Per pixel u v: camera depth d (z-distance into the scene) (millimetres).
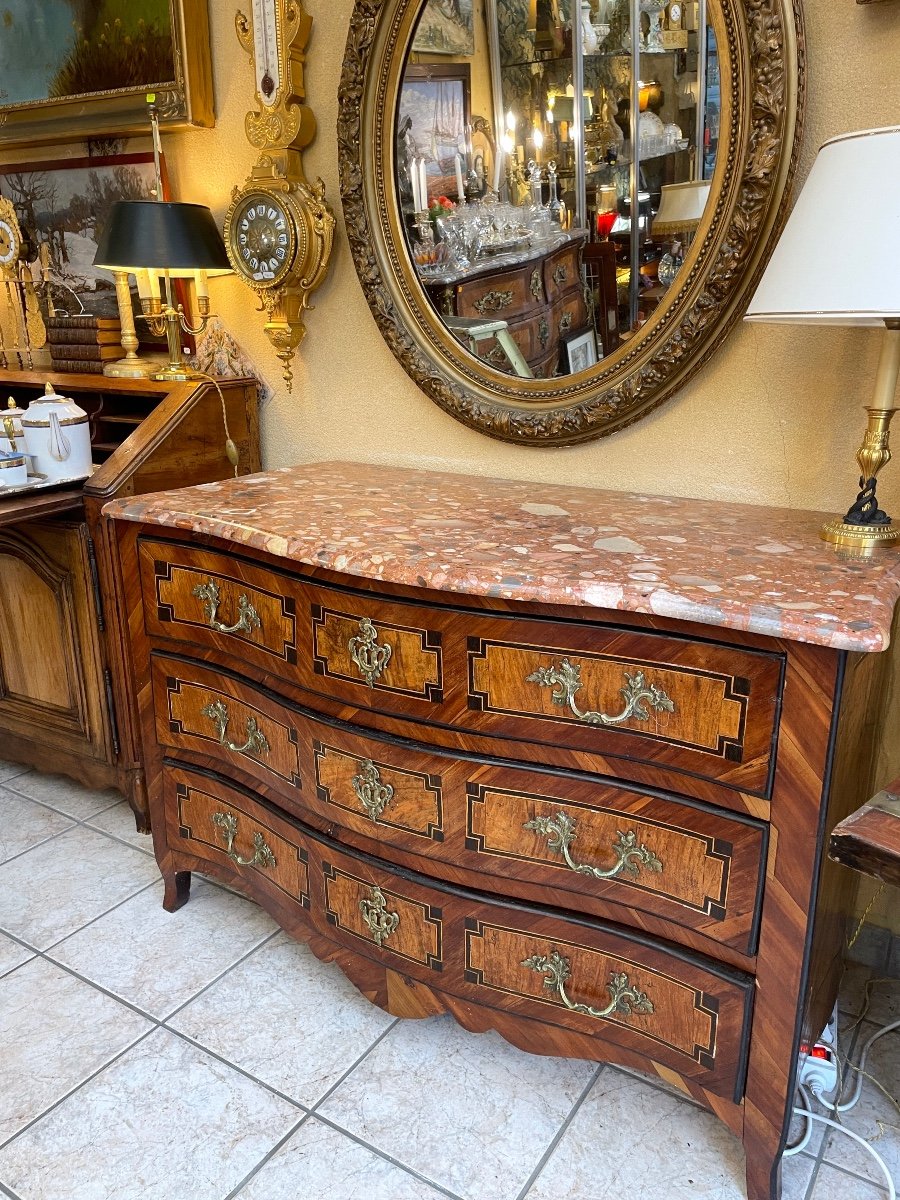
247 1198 1216
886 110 1275
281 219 1785
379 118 1677
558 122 1497
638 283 1486
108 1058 1449
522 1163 1269
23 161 2275
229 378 2035
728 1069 1150
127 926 1771
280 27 1748
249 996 1589
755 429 1490
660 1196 1216
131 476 1798
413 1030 1521
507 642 1160
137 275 2068
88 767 2105
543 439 1664
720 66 1330
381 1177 1247
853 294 1016
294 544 1258
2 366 2471
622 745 1134
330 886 1460
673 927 1164
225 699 1560
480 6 1524
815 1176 1246
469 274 1668
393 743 1298
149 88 1948
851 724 1097
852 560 1159
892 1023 1490
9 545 1957
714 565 1133
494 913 1286
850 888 1403
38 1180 1240
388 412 1917
